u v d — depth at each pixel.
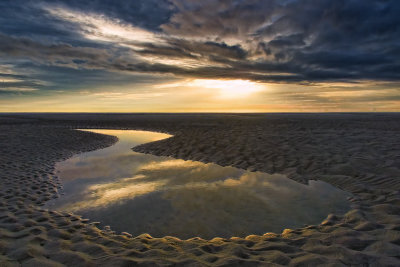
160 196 6.04
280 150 10.48
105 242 3.68
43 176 7.87
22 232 3.92
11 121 39.91
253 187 6.57
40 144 13.91
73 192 6.45
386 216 4.21
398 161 7.63
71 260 3.03
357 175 6.80
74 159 10.80
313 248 3.30
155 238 3.93
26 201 5.70
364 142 11.48
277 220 4.59
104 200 5.84
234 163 9.30
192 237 4.04
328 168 7.65
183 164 9.63
